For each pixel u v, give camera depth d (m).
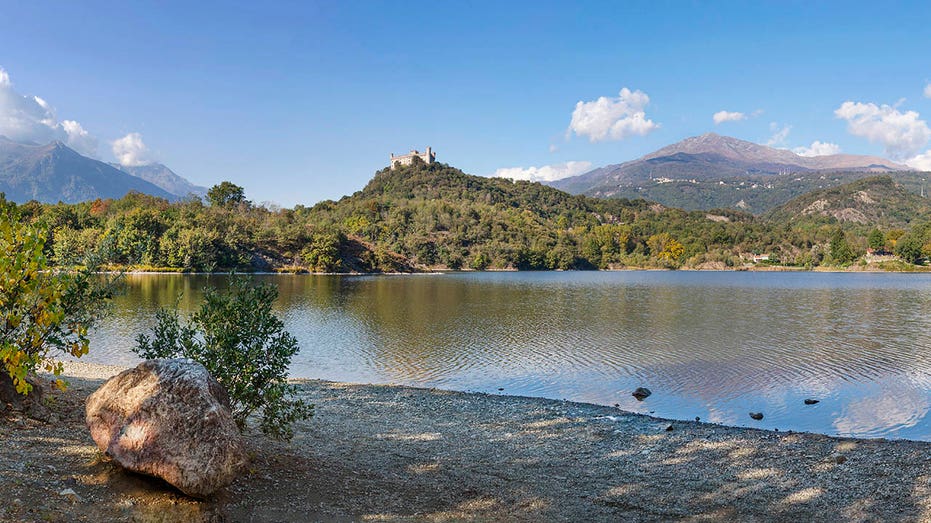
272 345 11.44
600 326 44.78
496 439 16.42
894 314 53.81
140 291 68.81
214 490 8.44
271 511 8.91
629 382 25.98
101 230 112.81
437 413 19.56
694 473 13.47
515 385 25.48
